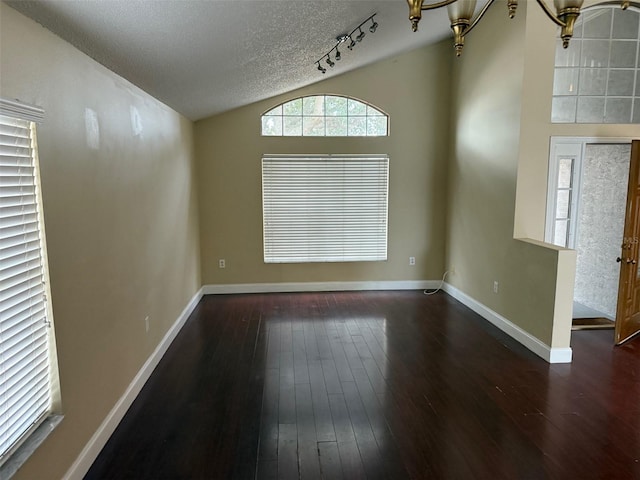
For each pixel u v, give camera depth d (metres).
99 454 2.31
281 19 2.74
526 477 2.12
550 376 3.22
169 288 3.92
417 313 4.78
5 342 1.59
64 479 1.94
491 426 2.56
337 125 5.49
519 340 3.90
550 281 3.44
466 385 3.08
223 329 4.29
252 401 2.87
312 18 2.94
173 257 4.09
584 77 3.98
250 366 3.43
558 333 3.43
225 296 5.52
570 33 1.80
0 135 1.57
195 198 5.22
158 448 2.37
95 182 2.34
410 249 5.76
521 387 3.05
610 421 2.61
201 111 4.73
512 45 3.95
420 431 2.52
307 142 5.45
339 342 3.93
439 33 4.89
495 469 2.18
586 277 5.04
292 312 4.84
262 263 5.64
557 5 1.78
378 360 3.53
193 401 2.88
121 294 2.71
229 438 2.46
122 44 2.24
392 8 3.35
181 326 4.33
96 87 2.38
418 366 3.41
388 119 5.50
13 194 1.65
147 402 2.87
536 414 2.69
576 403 2.83
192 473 2.16
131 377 2.87
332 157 5.50
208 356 3.63
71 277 2.05
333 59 4.36
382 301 5.26
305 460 2.26
